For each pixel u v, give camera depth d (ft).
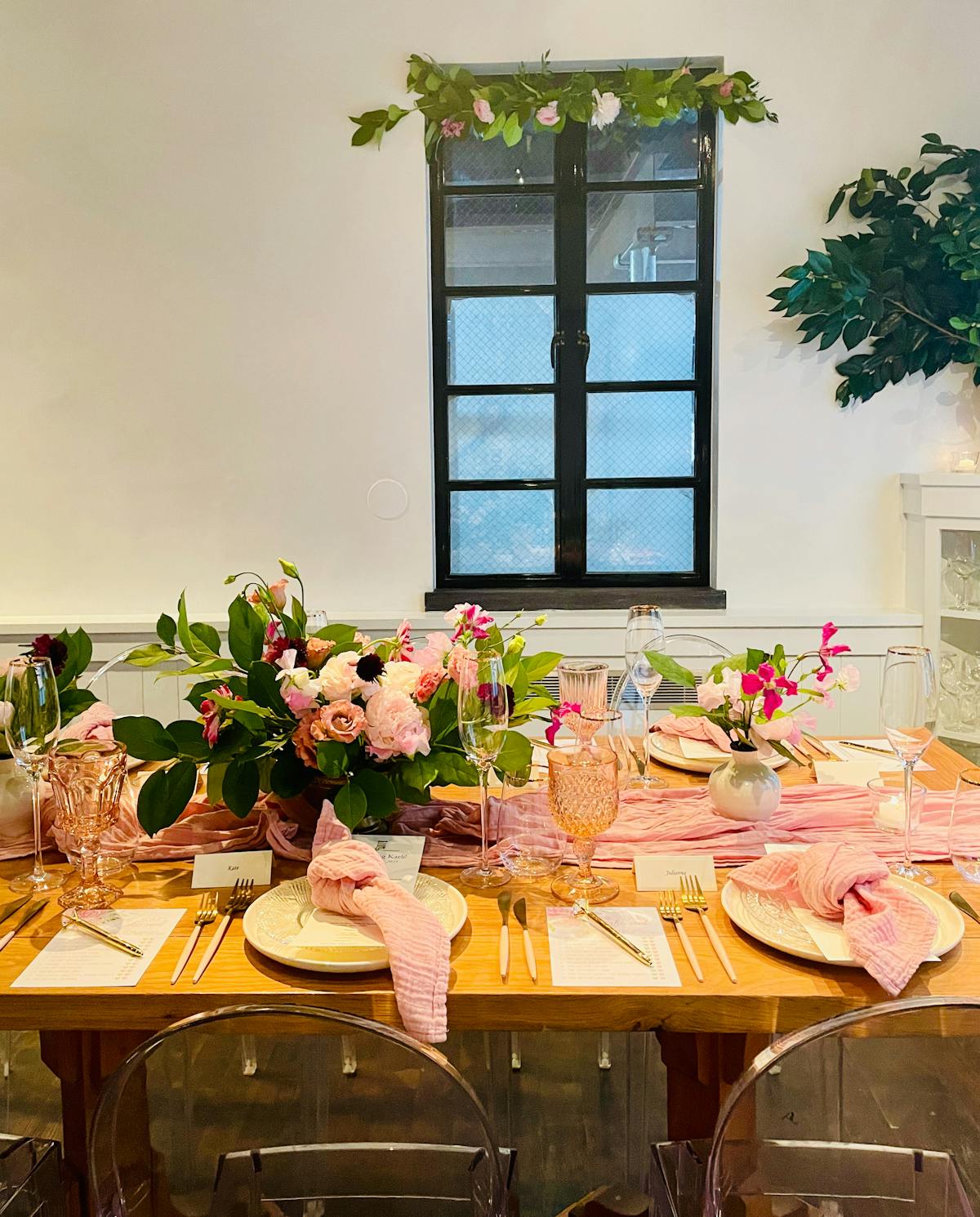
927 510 10.82
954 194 10.83
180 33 10.92
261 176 11.10
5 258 11.19
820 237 11.09
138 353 11.35
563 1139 7.10
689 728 7.23
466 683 4.93
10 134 11.05
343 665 5.16
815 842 5.58
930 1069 3.43
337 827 5.01
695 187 11.44
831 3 10.80
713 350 11.62
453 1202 3.52
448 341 11.84
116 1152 3.59
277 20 10.89
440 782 5.64
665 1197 4.57
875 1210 3.47
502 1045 7.92
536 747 7.25
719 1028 4.09
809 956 4.25
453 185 11.53
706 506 11.95
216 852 5.52
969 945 4.43
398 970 3.99
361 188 11.10
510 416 11.96
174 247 11.20
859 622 11.04
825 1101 3.45
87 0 10.86
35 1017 4.14
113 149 11.08
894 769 6.86
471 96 10.82
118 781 4.98
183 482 11.53
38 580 11.68
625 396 11.89
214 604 11.69
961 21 10.80
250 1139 3.59
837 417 11.36
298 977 4.22
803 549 11.57
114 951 4.47
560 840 5.61
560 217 11.56
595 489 12.03
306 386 11.39
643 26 10.85
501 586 12.12
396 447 11.46
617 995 4.09
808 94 10.93
